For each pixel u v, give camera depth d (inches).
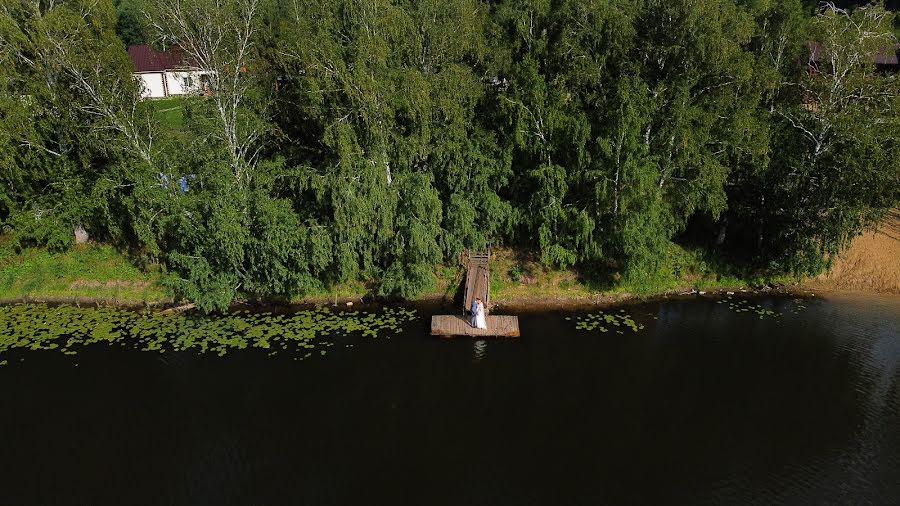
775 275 1315.2
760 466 796.6
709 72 1082.1
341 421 876.0
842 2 2253.9
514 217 1214.9
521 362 1026.7
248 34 1109.1
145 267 1289.4
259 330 1122.7
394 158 1169.4
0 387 945.5
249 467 790.5
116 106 1159.0
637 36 1127.6
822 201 1167.0
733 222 1364.4
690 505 729.6
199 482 764.6
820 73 1191.6
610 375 991.6
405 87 1085.8
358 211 1081.4
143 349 1058.7
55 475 775.1
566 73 1136.2
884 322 1162.6
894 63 1815.9
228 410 898.7
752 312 1204.5
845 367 1016.2
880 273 1304.1
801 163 1160.8
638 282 1242.6
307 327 1132.5
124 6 2731.3
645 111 1090.7
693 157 1109.7
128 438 841.5
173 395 932.0
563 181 1167.6
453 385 962.1
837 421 884.0
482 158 1170.0
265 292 1213.7
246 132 1158.3
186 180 1169.4
